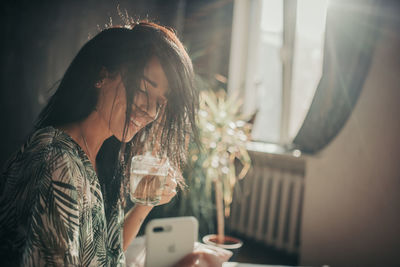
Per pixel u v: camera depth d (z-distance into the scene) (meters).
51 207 0.50
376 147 2.25
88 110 0.64
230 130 2.20
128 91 0.60
